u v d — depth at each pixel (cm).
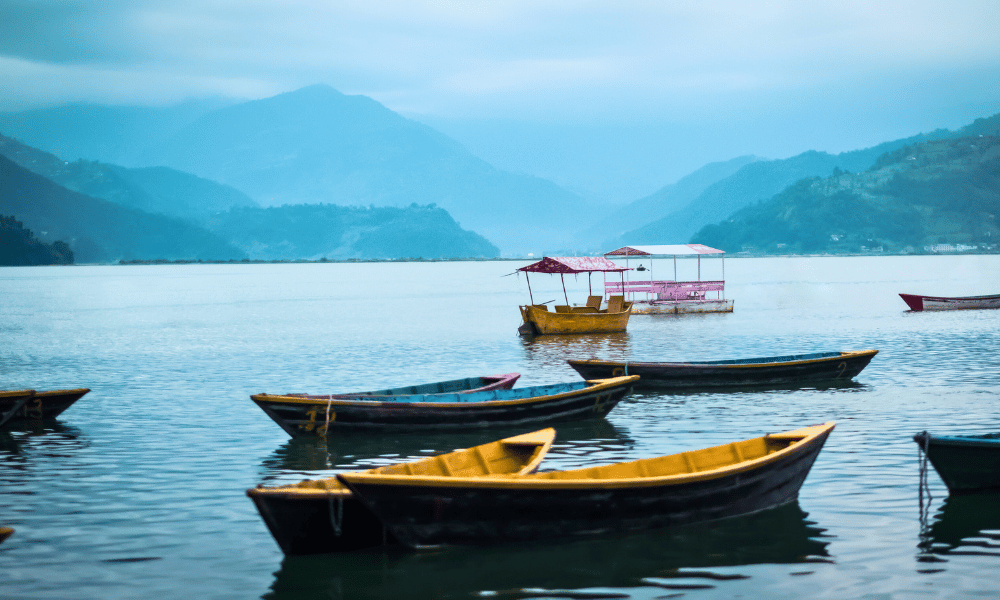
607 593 1313
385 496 1347
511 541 1444
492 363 3969
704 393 2972
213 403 2973
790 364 3080
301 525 1373
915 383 3130
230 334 5734
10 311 8588
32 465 2089
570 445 2236
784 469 1647
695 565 1406
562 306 5453
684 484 1506
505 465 1709
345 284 16075
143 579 1386
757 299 8744
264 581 1373
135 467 2069
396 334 5525
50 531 1608
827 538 1514
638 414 2630
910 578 1352
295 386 3375
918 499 1714
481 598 1302
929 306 6650
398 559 1428
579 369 3000
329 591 1332
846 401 2784
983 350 4094
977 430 2320
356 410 2295
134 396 3133
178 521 1666
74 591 1341
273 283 17350
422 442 2298
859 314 6469
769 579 1352
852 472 1906
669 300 6694
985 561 1411
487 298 10219
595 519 1471
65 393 2633
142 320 7175
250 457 2161
